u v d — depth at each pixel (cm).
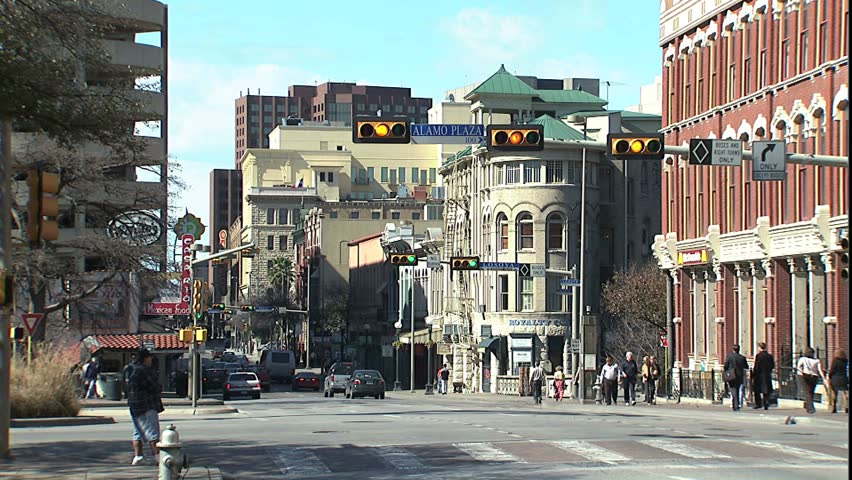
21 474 1823
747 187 4569
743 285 4597
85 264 5862
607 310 7456
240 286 18812
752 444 2348
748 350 4559
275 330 15088
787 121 4178
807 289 4141
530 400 6103
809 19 4047
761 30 4416
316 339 13112
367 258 12362
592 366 5238
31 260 4525
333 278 13662
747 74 4547
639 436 2552
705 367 4962
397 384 9775
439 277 9662
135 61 6525
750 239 4438
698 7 4934
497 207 7906
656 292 6925
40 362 3609
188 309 5125
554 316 7762
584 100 9512
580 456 2128
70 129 2184
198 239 5272
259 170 16900
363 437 2591
